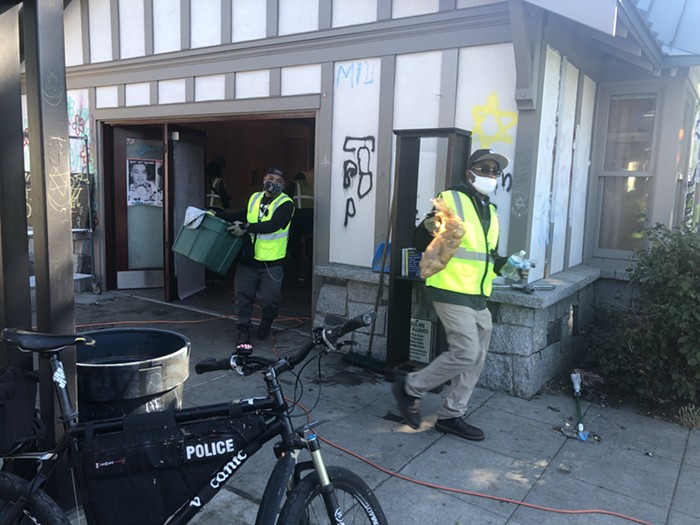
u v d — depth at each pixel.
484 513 2.96
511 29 4.13
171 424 2.14
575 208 5.75
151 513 2.13
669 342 4.36
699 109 7.29
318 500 2.24
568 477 3.35
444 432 3.86
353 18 5.23
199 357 5.25
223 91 6.19
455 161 4.38
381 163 5.19
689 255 4.34
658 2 5.42
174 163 7.14
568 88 5.14
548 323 4.73
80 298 7.42
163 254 7.86
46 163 2.52
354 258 5.46
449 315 3.63
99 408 2.69
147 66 6.75
